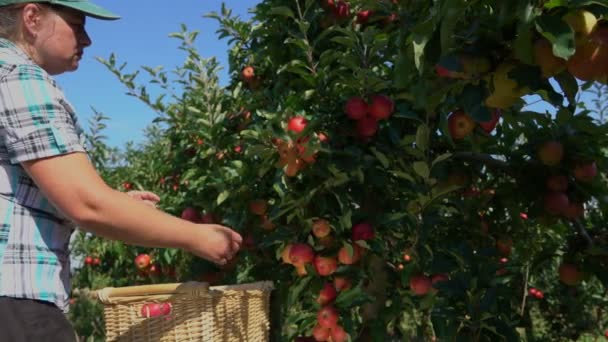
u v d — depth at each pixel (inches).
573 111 71.6
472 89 54.9
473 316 76.3
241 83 139.7
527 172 97.1
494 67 53.9
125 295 68.6
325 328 97.1
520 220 112.5
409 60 59.4
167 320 69.1
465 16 55.8
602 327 191.2
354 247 95.0
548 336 175.2
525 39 48.9
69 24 58.2
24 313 52.3
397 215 94.6
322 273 95.0
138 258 167.2
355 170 90.2
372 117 93.0
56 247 55.9
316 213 96.0
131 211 54.3
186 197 139.3
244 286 83.5
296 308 151.9
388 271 113.3
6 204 53.4
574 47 44.5
